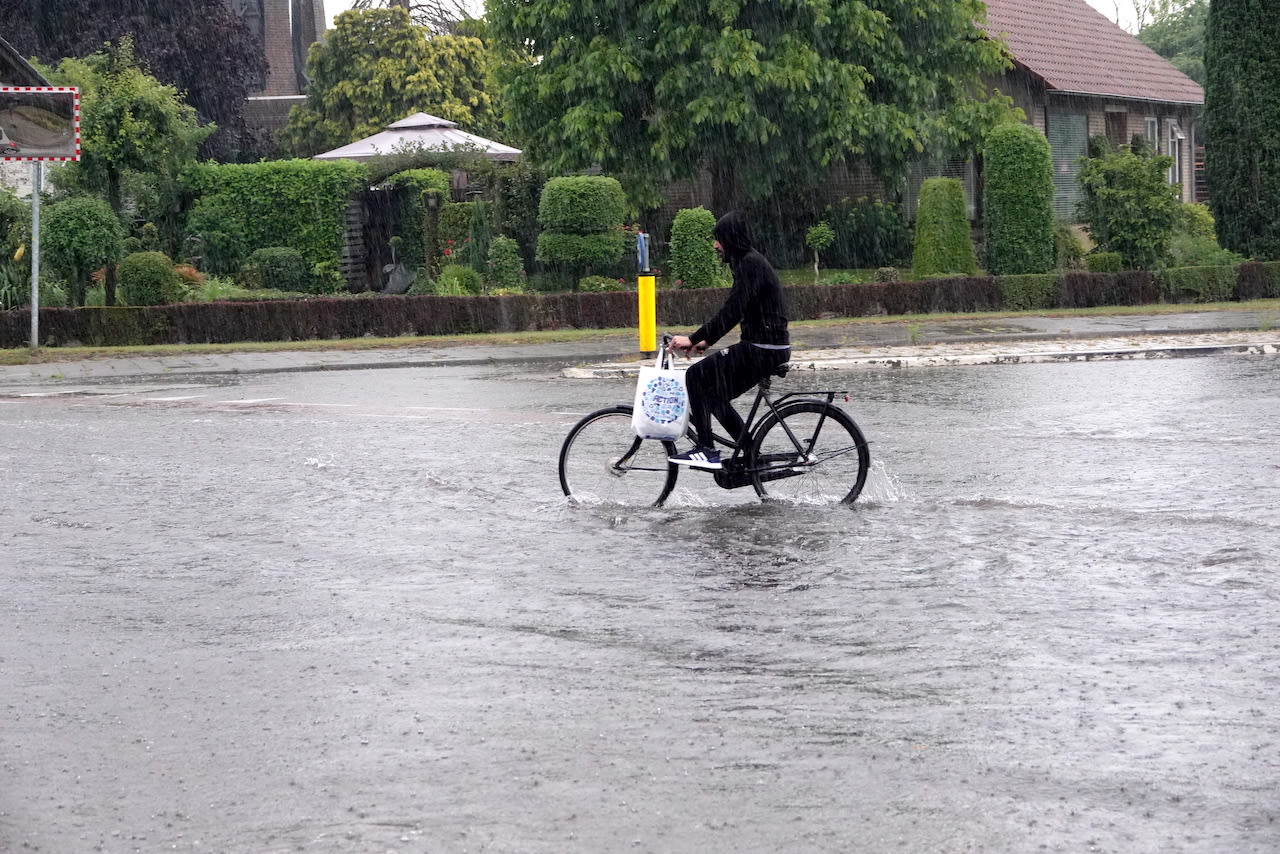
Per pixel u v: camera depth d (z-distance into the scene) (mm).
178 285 52031
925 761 10531
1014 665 12891
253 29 149125
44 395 37125
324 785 10227
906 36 67125
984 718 11477
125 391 37969
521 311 52625
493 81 69375
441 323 51812
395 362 44000
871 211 72438
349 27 115000
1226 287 61156
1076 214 64438
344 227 64438
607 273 62875
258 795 10062
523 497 21766
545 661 13266
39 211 50438
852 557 17312
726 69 62281
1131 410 30422
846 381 37406
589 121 64812
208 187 64188
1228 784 10031
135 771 10594
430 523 19953
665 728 11336
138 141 57438
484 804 9812
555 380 39250
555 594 15820
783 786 10070
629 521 19844
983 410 30891
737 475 20672
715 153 67000
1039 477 22578
